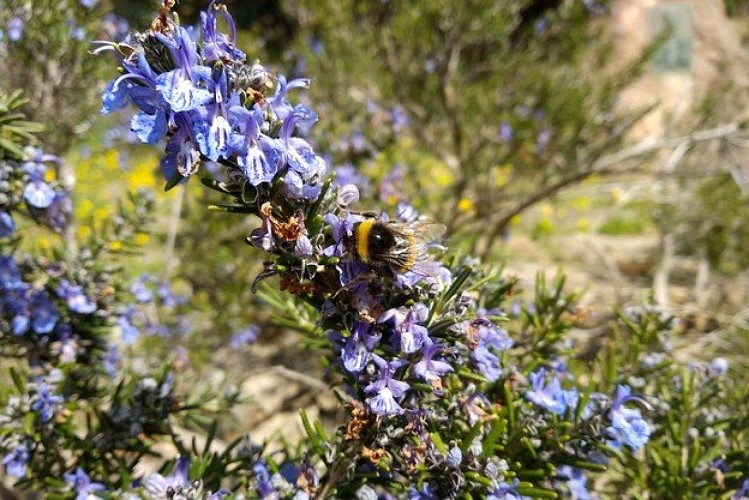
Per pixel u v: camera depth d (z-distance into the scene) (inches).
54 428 7.7
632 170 19.9
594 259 28.0
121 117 27.9
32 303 8.3
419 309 5.5
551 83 21.3
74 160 30.0
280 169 5.1
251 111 4.8
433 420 5.9
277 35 31.0
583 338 12.5
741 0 37.6
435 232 6.3
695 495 7.3
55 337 8.7
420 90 23.4
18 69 12.8
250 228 20.5
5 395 7.8
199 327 21.1
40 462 7.7
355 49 22.5
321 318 5.5
